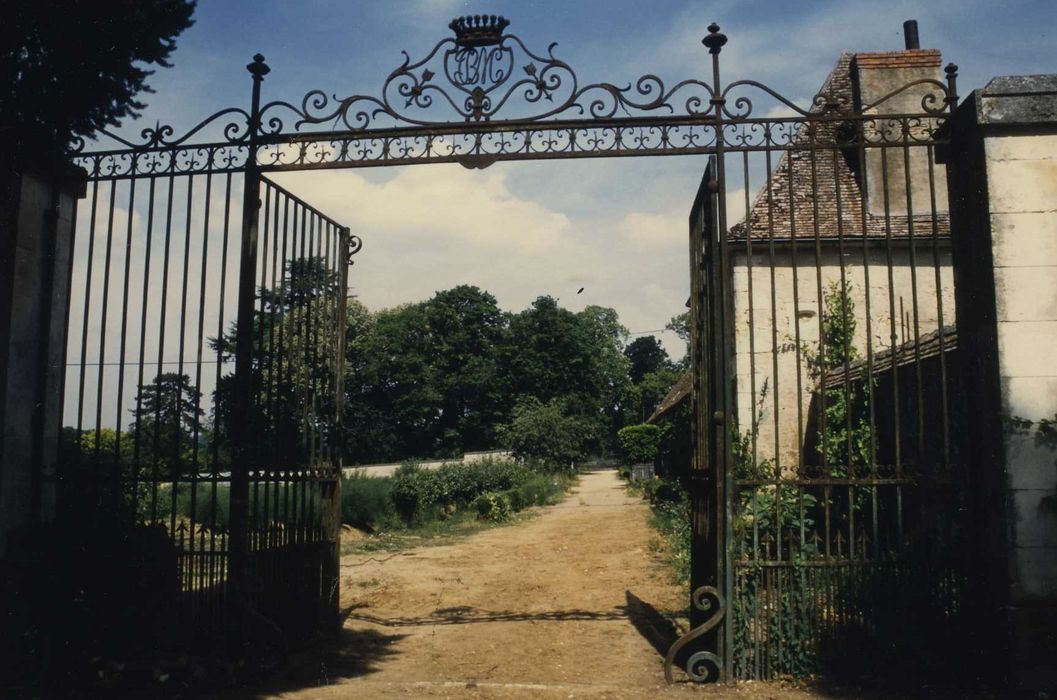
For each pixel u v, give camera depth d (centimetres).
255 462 590
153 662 530
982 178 523
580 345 5784
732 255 1349
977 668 517
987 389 519
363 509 1828
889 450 977
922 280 1329
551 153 575
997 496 505
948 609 532
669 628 749
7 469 561
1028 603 489
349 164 589
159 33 596
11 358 567
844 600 535
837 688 510
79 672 522
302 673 579
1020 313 509
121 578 548
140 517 593
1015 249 514
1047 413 501
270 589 602
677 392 3123
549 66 579
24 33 551
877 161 1374
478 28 585
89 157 609
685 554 1149
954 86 557
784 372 1326
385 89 590
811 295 1337
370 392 5562
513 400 5606
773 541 573
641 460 4203
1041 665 484
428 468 2669
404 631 750
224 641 561
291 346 646
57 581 536
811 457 1275
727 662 537
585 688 534
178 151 605
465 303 5959
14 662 539
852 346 1301
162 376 591
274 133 596
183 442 683
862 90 1423
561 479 3741
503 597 950
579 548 1428
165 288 593
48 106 585
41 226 602
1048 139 521
